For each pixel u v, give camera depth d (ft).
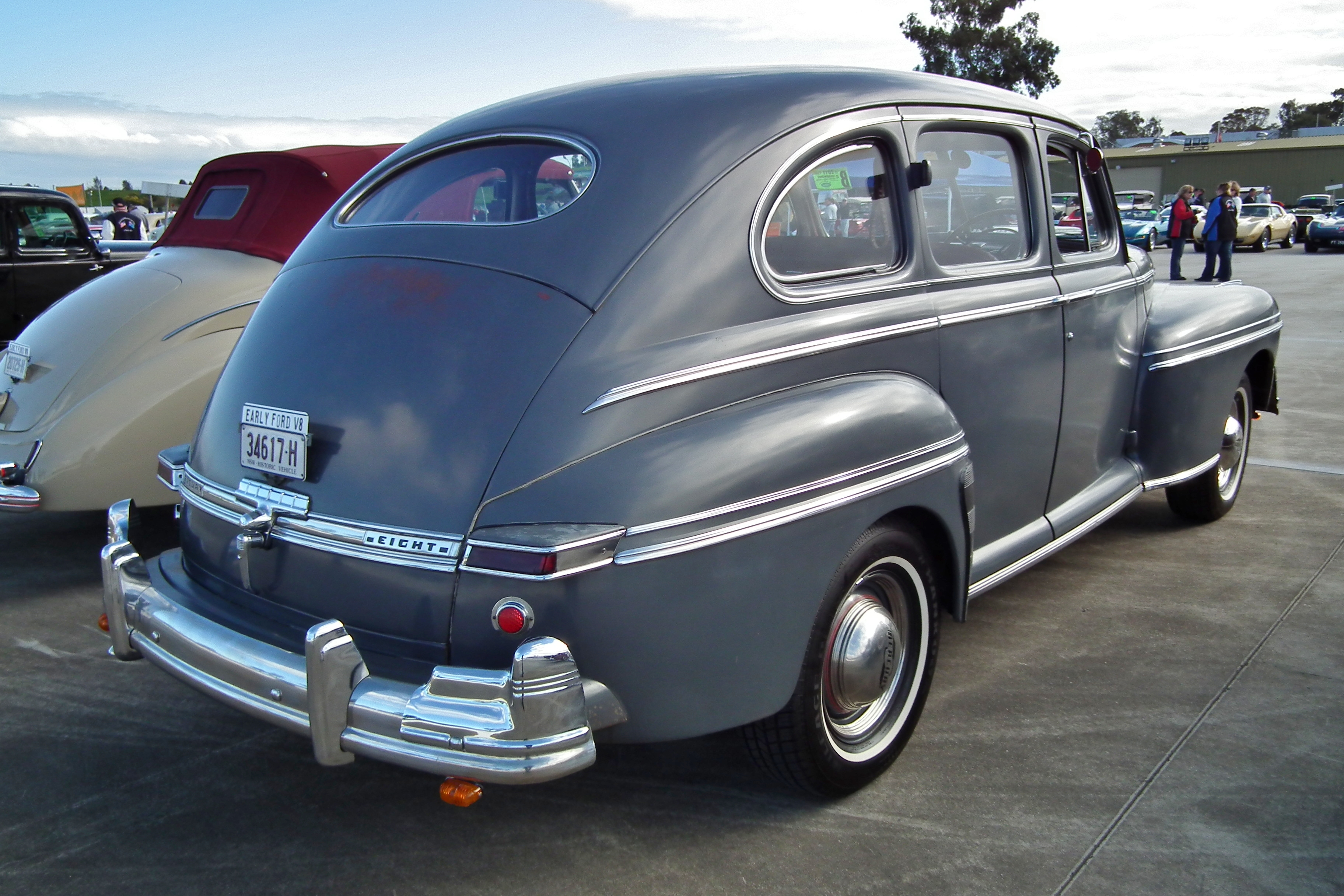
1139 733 9.70
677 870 7.76
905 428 8.17
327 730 6.57
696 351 7.29
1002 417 10.20
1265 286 56.54
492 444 6.79
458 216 8.27
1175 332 13.51
